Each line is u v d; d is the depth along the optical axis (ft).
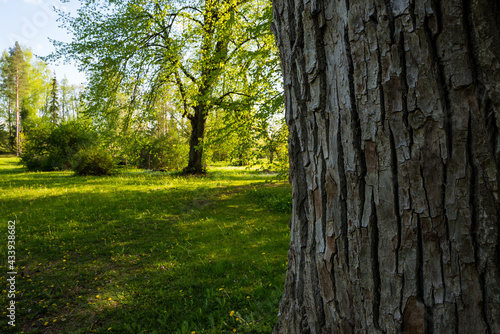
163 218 21.35
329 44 3.50
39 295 10.50
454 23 2.63
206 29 41.24
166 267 12.78
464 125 2.66
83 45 37.88
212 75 35.58
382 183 3.12
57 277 12.03
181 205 25.61
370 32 3.06
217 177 48.80
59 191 33.09
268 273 11.53
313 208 3.97
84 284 11.43
